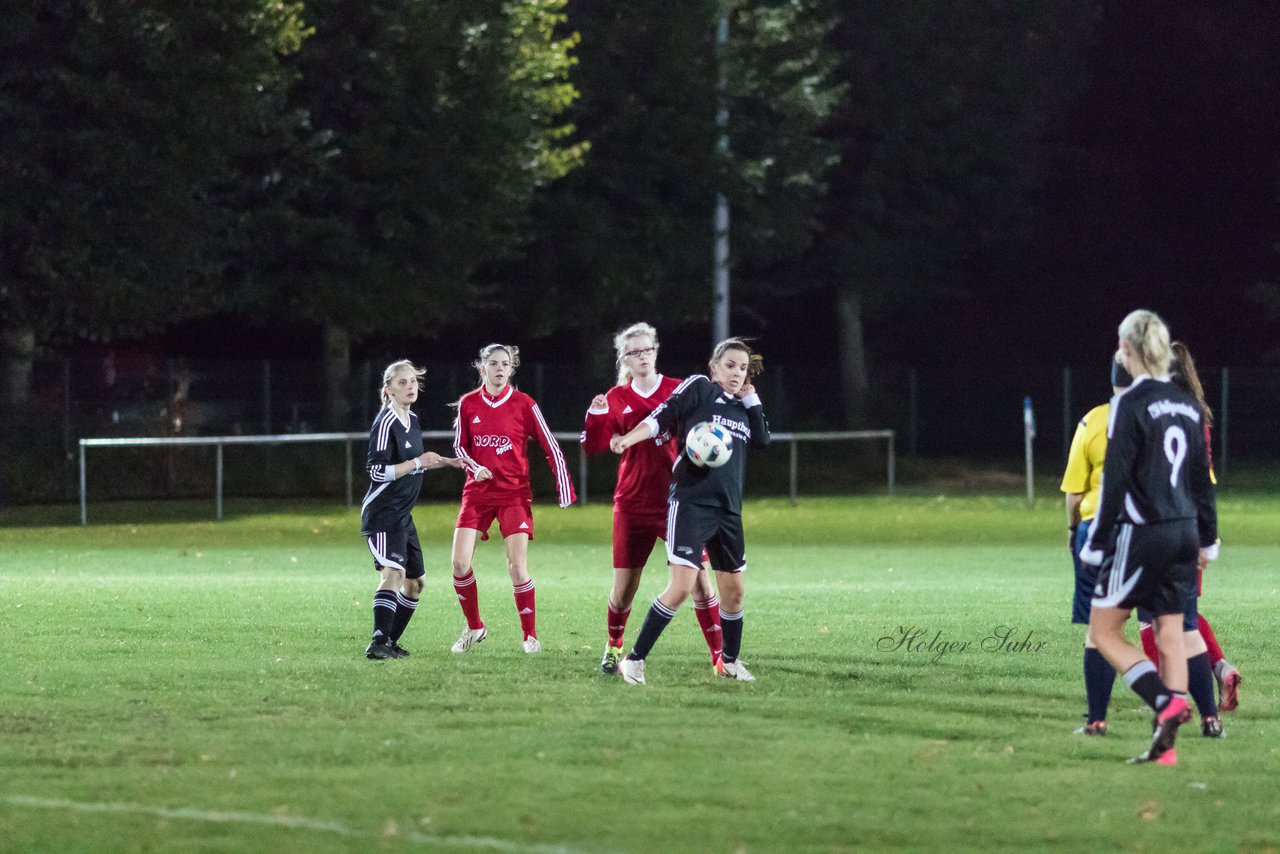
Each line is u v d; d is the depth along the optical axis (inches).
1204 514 1150.3
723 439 1373.0
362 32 4441.4
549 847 856.9
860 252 6210.6
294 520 3986.2
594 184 5231.3
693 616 1897.1
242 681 1371.8
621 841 869.8
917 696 1325.0
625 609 1462.8
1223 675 1273.4
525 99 4564.5
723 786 993.5
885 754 1093.8
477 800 953.5
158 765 1040.8
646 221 5128.0
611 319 5511.8
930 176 6392.7
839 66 6127.0
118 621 1775.3
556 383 5152.6
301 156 4301.2
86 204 3875.5
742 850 855.1
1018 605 1994.3
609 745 1109.1
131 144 3865.7
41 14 3887.8
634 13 5152.6
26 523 3892.7
